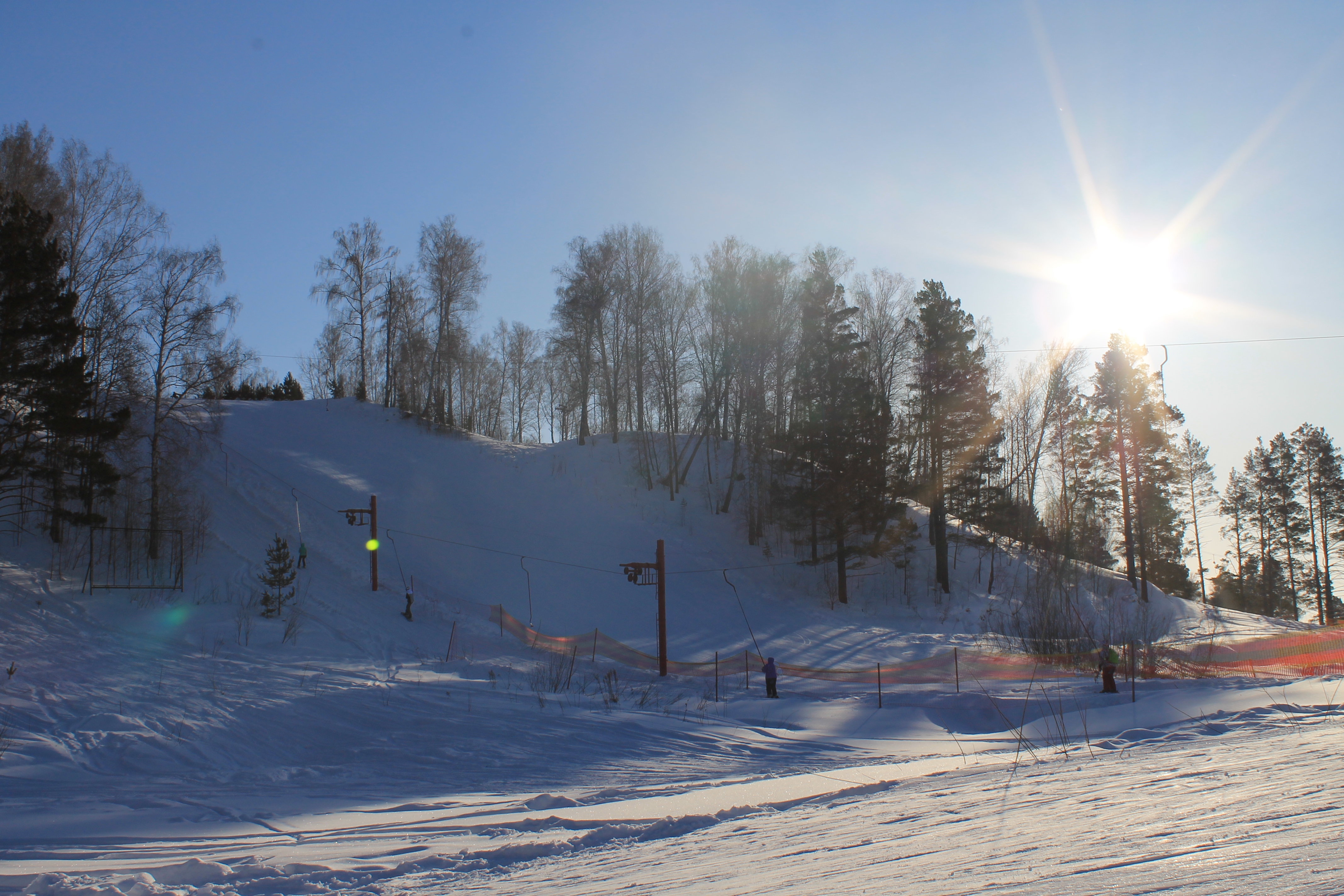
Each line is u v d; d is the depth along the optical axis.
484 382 90.06
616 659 33.03
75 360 28.83
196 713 18.81
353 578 37.50
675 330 57.59
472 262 66.00
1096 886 2.52
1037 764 8.89
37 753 15.29
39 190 35.75
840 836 4.89
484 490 52.03
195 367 34.88
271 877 5.67
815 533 46.66
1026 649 33.19
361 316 66.06
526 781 13.84
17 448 29.86
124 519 36.38
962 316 54.12
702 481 56.81
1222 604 73.25
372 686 23.16
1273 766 5.46
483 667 28.52
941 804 5.86
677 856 5.03
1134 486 58.16
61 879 5.32
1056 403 56.66
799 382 49.66
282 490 45.72
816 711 21.88
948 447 49.34
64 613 27.03
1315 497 70.12
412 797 12.20
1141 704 17.58
